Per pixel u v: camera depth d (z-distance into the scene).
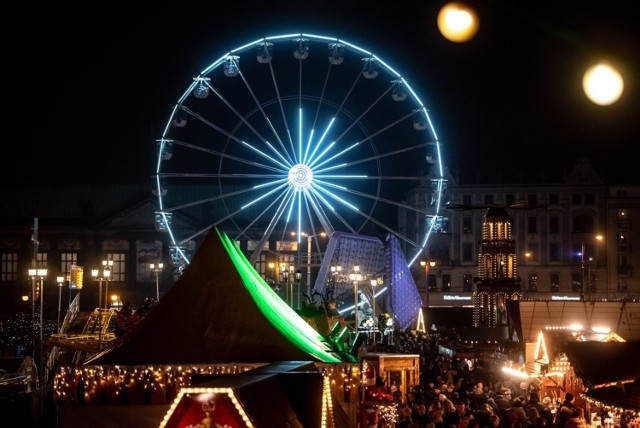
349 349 25.53
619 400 22.67
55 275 129.75
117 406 20.67
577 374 23.77
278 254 62.44
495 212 64.25
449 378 37.09
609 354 23.97
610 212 132.50
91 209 131.38
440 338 53.03
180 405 11.80
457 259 132.38
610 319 40.00
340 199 61.41
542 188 132.62
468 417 23.41
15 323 66.88
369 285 61.09
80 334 38.59
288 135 60.31
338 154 60.94
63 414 20.61
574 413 23.31
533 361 34.56
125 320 27.55
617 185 132.50
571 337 31.45
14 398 30.88
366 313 61.59
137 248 130.25
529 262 132.75
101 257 130.38
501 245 63.59
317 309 31.34
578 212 132.62
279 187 60.69
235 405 11.65
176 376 20.78
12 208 132.50
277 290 52.03
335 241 60.44
